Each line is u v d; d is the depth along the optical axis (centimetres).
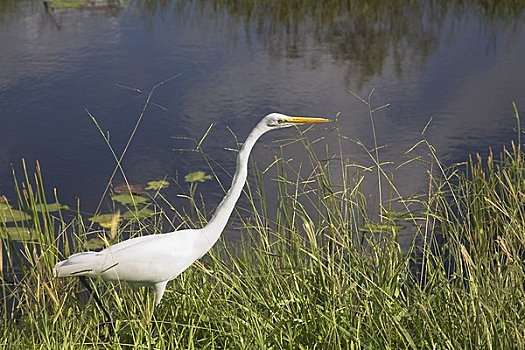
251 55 1280
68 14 1519
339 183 801
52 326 501
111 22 1456
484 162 877
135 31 1393
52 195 817
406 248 679
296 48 1334
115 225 561
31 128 985
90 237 718
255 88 1119
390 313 486
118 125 989
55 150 924
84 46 1299
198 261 562
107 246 519
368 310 497
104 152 917
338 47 1348
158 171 868
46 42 1323
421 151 908
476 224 596
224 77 1162
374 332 484
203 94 1089
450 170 844
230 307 530
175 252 521
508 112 1030
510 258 512
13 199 801
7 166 885
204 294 542
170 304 555
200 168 872
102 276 518
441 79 1173
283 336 502
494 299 488
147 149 923
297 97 1089
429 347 476
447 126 986
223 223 538
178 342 492
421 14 1555
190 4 1612
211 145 930
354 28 1470
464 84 1150
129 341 523
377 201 766
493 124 988
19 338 494
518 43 1348
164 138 952
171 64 1212
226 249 594
